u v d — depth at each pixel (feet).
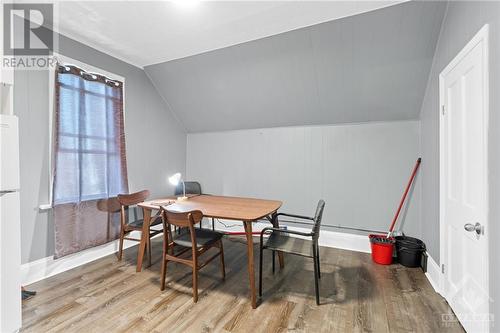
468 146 5.24
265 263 8.89
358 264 8.76
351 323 5.59
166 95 12.03
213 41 8.77
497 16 4.13
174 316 5.82
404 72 8.22
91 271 8.07
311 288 7.11
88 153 8.71
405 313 5.94
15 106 6.98
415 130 9.37
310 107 10.39
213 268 8.44
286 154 11.62
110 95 9.49
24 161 7.19
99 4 6.66
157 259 9.13
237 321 5.65
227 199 9.53
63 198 7.98
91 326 5.45
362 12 7.04
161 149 12.12
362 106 9.66
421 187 9.12
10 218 4.92
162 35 8.33
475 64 4.88
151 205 8.22
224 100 11.45
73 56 8.38
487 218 4.43
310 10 6.96
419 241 8.87
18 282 5.05
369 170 10.11
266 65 9.45
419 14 6.75
